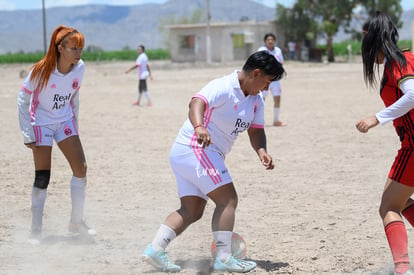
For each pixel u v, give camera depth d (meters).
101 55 89.00
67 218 8.01
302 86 33.19
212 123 5.67
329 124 17.41
